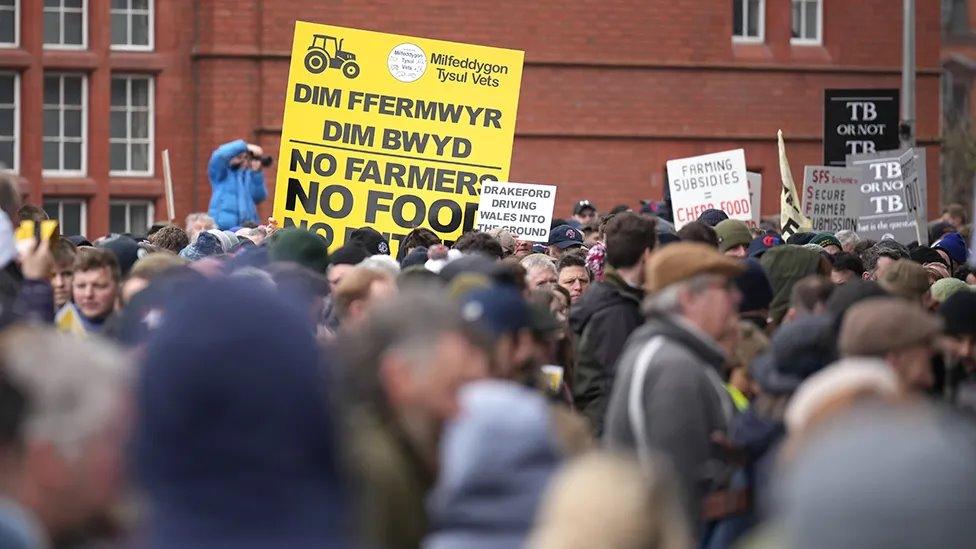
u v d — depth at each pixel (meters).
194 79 91.19
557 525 10.48
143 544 10.23
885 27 99.19
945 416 9.29
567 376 27.56
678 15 95.88
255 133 91.00
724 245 37.25
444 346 13.69
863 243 48.50
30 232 24.62
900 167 60.59
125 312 22.80
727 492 20.52
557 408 19.12
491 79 50.38
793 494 7.80
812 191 62.78
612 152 95.06
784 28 97.88
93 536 11.02
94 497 10.92
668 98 95.94
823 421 14.45
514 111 50.56
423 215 50.19
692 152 96.31
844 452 7.67
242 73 90.69
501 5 93.25
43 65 89.06
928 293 29.88
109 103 90.25
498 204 51.03
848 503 7.57
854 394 15.77
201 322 10.07
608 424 20.95
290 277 24.52
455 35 92.81
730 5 96.56
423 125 50.12
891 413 8.38
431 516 13.99
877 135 64.69
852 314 19.14
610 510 10.31
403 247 44.75
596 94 94.88
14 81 89.06
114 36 91.00
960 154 155.12
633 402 20.45
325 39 49.59
